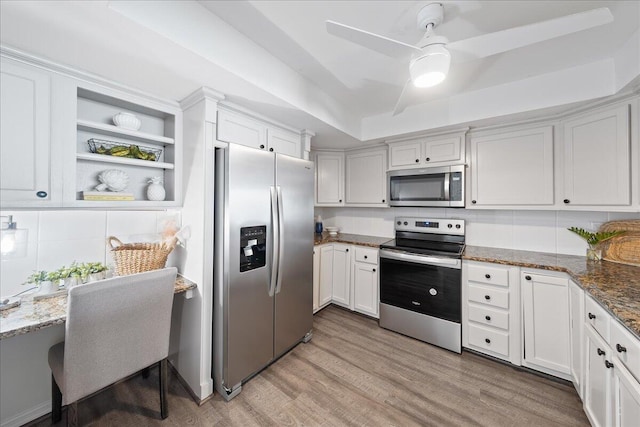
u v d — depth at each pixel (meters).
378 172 3.05
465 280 2.20
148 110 1.78
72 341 1.13
